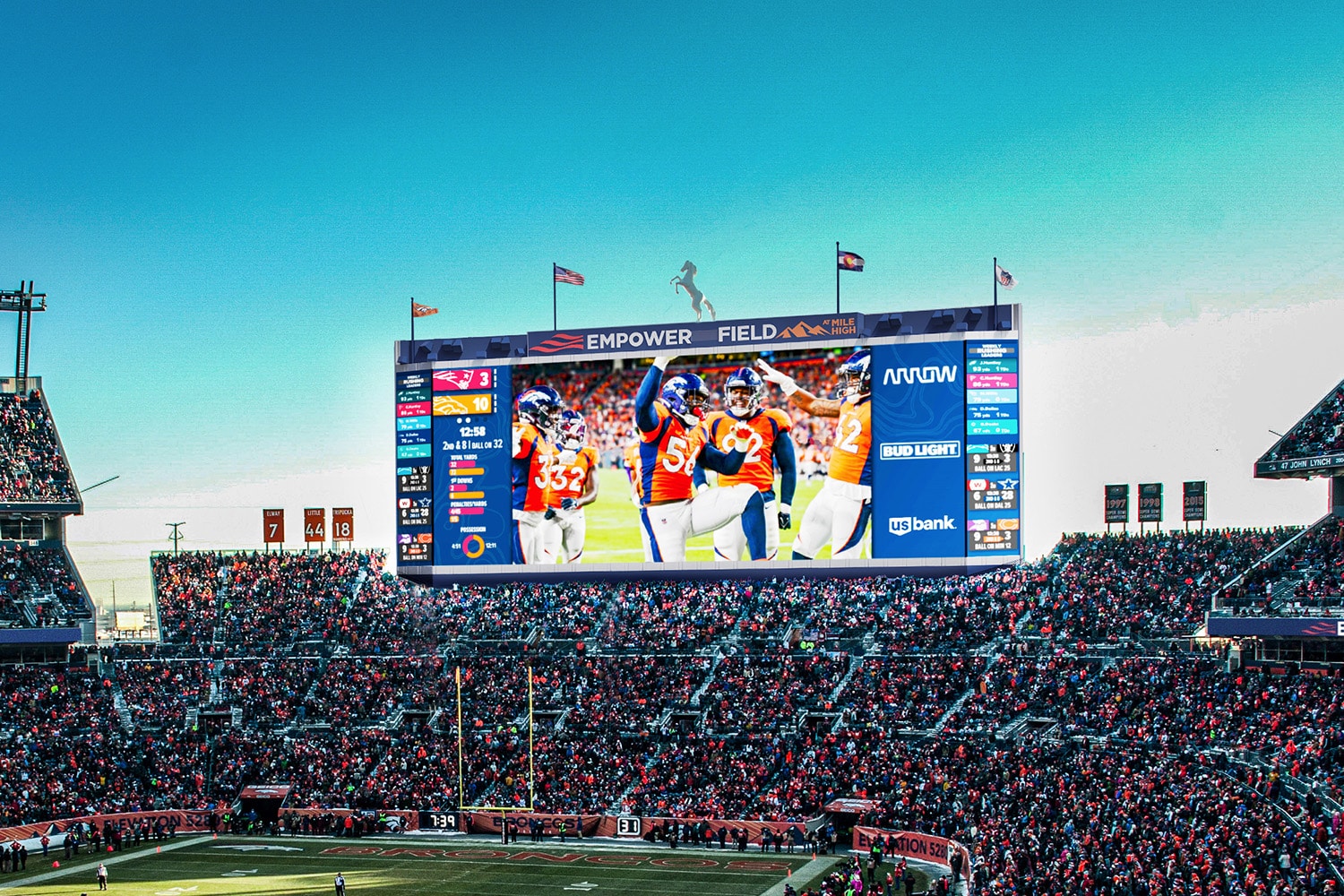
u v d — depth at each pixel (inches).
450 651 3422.7
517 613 3553.2
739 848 2669.8
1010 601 3221.0
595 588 3599.9
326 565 3954.2
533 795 2837.1
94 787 2979.8
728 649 3228.3
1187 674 2726.4
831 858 2556.6
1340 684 2466.8
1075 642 3011.8
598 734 3016.7
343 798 2970.0
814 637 3225.9
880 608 3309.5
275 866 2600.9
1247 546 3157.0
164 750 3125.0
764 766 2815.0
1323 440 2851.9
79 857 2738.7
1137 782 2287.2
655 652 3265.3
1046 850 2085.4
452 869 2546.8
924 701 2913.4
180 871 2578.7
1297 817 1990.7
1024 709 2797.7
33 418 3841.0
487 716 3142.2
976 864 2118.6
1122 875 1856.5
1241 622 2645.2
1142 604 3063.5
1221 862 1833.2
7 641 3321.9
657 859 2586.1
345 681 3336.6
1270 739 2358.5
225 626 3639.3
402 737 3127.5
